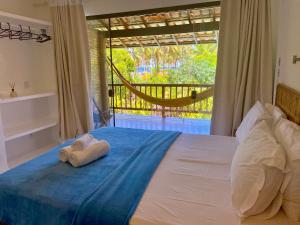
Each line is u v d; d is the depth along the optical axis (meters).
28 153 3.19
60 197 1.22
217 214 1.09
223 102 2.64
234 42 2.52
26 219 1.24
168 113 3.81
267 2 2.33
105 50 3.67
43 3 3.19
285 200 1.04
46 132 3.52
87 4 3.18
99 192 1.25
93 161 1.68
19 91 3.06
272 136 1.34
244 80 2.50
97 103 3.72
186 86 3.37
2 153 2.47
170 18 3.33
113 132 2.40
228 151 1.86
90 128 3.33
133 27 3.61
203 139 2.16
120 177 1.42
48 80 3.50
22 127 2.97
